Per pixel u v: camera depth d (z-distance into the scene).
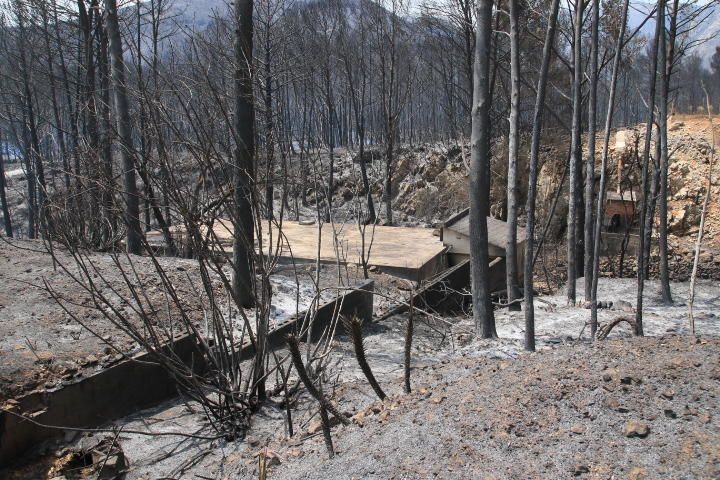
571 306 13.75
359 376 7.76
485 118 9.83
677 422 3.95
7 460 5.66
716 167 21.05
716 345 4.95
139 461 5.72
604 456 3.77
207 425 6.38
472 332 10.59
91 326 7.72
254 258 6.71
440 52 34.53
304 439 5.33
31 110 22.30
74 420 6.23
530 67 21.14
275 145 7.85
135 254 11.68
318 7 35.62
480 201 9.91
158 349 6.29
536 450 3.95
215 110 7.12
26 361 6.46
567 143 24.78
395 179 36.50
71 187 8.01
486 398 4.65
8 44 26.00
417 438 4.35
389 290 13.41
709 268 18.45
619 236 19.28
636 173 21.58
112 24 11.63
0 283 8.80
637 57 18.28
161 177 7.14
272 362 8.02
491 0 9.68
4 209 28.48
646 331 11.45
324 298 10.21
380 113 41.56
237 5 8.16
